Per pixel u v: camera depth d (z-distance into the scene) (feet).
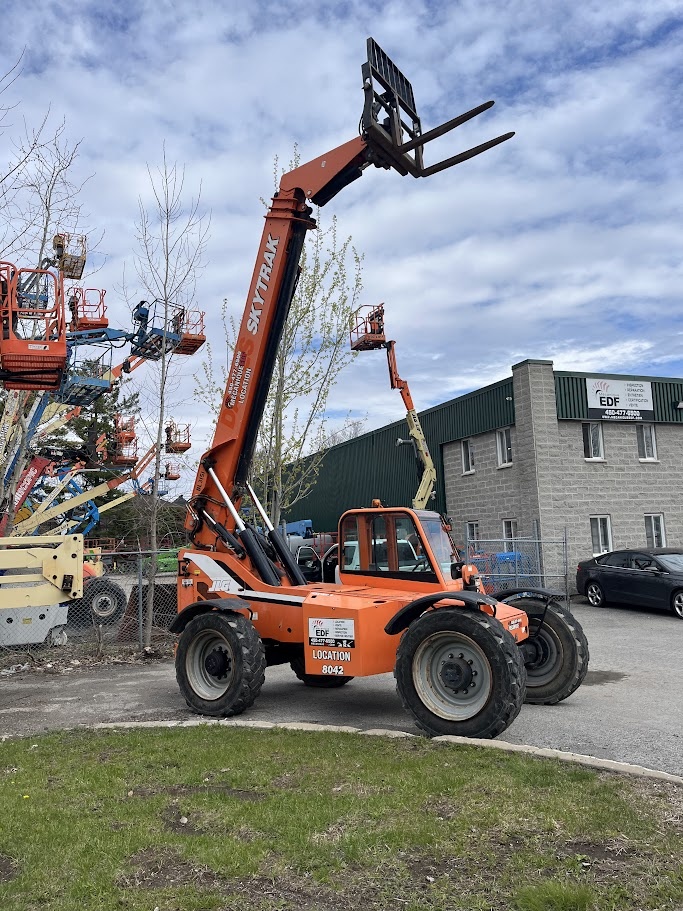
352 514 26.25
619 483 68.33
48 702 27.17
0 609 33.22
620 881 11.41
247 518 34.32
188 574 28.17
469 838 13.19
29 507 59.57
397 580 24.93
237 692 23.94
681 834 13.08
